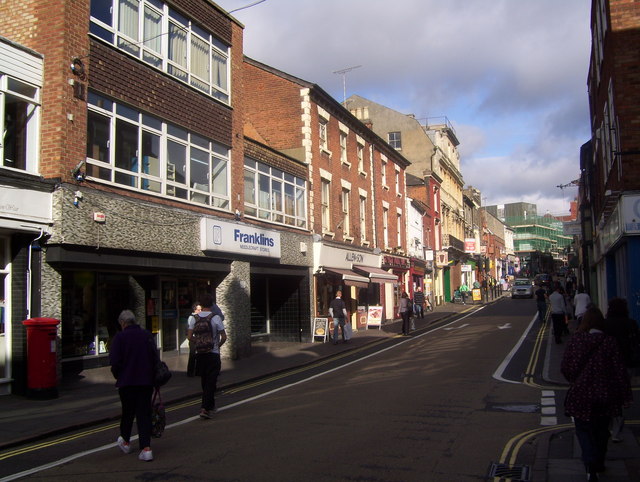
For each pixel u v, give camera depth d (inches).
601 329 227.0
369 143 1250.6
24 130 462.0
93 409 390.3
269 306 908.6
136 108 557.0
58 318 465.1
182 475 237.9
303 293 897.5
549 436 291.4
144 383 264.5
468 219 2645.2
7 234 444.1
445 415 350.6
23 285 443.5
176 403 425.4
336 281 1039.6
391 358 664.4
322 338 890.7
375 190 1269.7
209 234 639.8
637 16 544.7
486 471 239.5
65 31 477.1
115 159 529.3
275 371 582.2
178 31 631.8
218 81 703.7
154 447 285.9
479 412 358.9
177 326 674.2
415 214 1619.1
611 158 620.1
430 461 253.9
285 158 873.5
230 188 711.7
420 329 1074.7
